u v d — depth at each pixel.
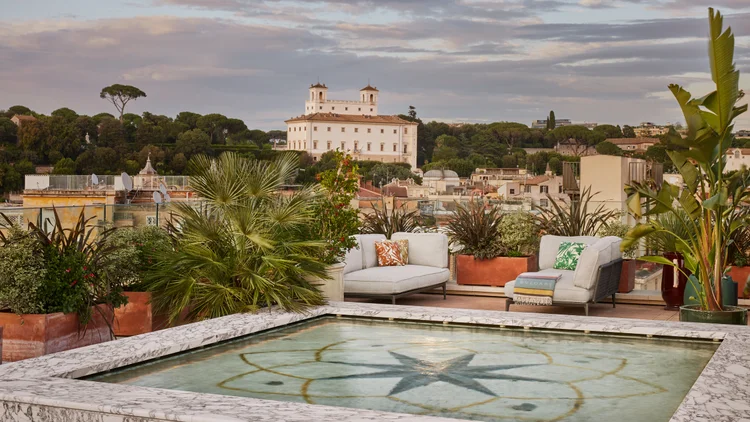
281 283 6.21
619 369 4.22
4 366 3.92
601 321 5.47
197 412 3.01
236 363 4.35
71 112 105.75
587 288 6.96
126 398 3.25
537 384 3.86
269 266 6.11
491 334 5.33
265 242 6.05
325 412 3.03
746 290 6.21
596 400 3.56
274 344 4.93
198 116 127.25
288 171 6.83
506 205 9.66
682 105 5.96
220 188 6.39
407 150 152.75
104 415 3.12
